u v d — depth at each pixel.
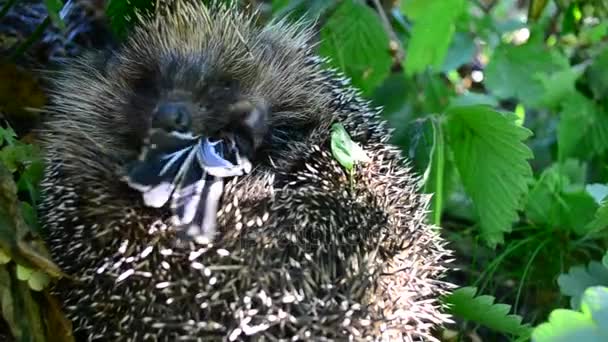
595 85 0.52
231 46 0.37
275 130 0.37
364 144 0.36
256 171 0.34
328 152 0.34
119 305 0.31
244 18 0.40
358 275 0.30
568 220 0.47
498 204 0.41
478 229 0.49
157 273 0.30
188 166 0.32
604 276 0.38
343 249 0.31
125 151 0.36
